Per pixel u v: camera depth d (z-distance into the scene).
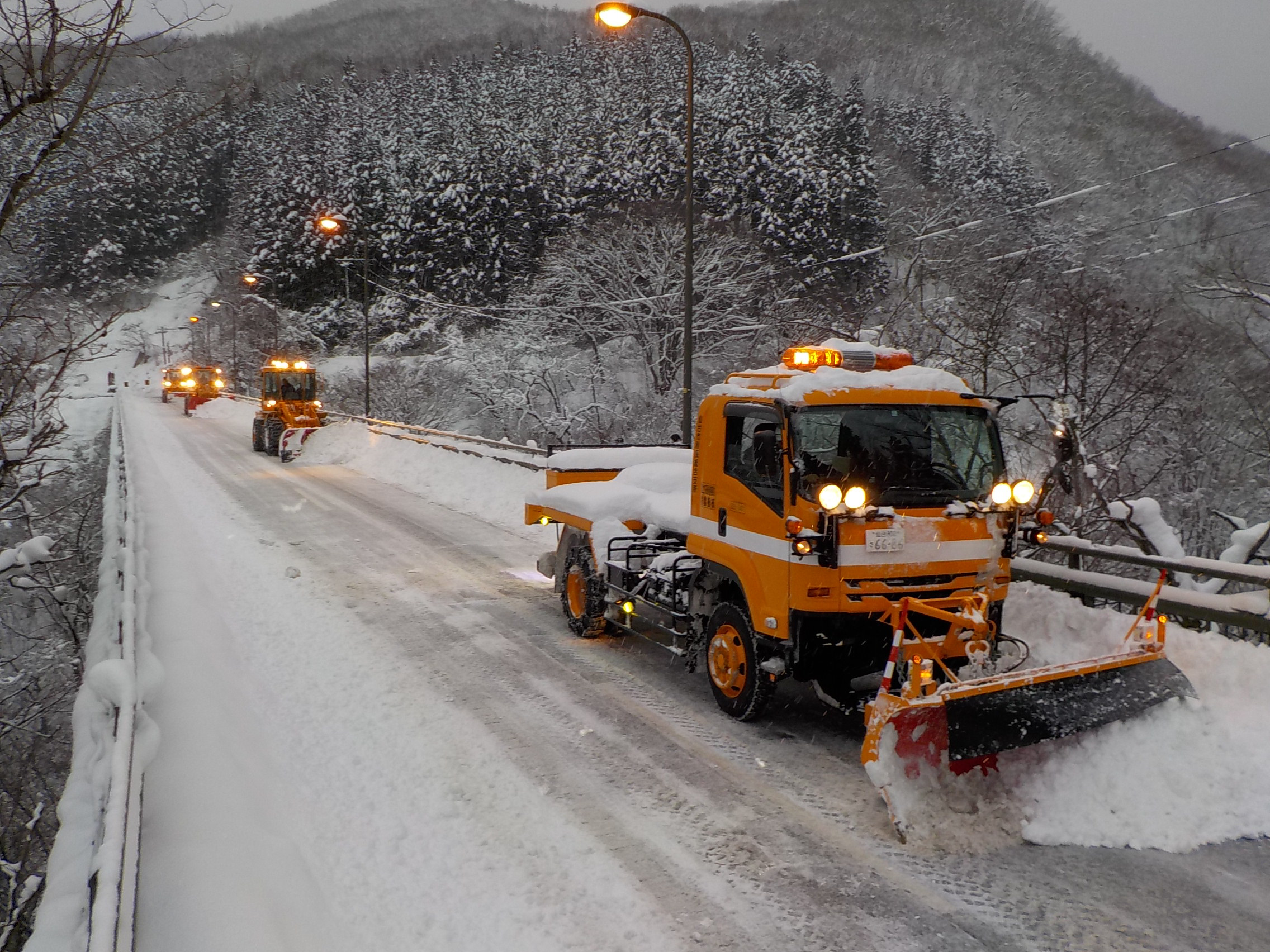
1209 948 3.35
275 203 65.56
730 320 31.16
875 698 4.96
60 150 5.33
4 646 12.31
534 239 51.41
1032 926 3.52
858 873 3.94
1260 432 13.43
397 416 34.25
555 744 5.50
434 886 3.90
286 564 11.09
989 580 5.23
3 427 7.61
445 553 12.01
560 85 71.12
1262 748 4.57
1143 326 12.05
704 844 4.23
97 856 3.27
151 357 78.12
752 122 43.72
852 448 5.09
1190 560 5.75
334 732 5.72
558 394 31.30
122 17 4.88
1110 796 4.35
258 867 3.79
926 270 25.62
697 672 7.04
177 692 5.85
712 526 6.02
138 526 11.31
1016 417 13.45
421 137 63.31
